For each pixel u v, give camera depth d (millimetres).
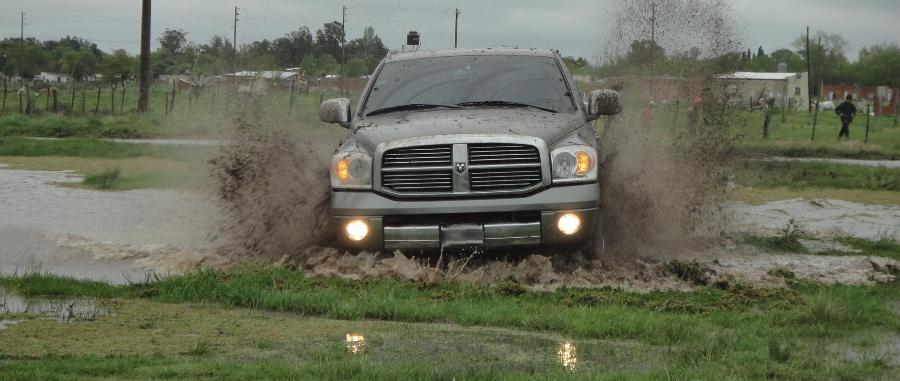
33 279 8625
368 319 7512
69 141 28516
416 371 5676
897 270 9938
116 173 18219
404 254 9453
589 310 7543
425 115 10188
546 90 10680
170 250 10625
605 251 10242
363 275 9109
